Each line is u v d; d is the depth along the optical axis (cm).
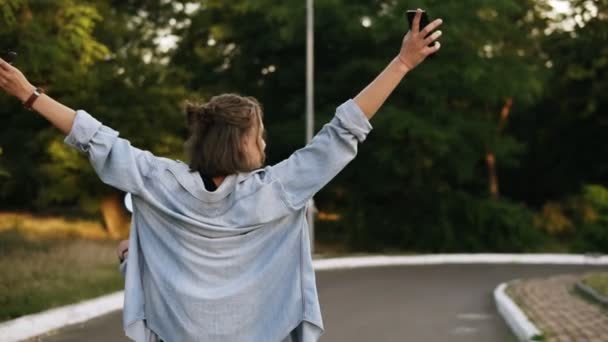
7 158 3259
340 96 3525
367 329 1334
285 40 3422
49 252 2233
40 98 262
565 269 2798
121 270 284
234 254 265
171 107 3153
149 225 270
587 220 3866
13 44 1955
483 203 3666
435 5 3244
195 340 261
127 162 263
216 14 3747
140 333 264
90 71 2889
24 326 1292
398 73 263
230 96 277
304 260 271
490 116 4100
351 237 3659
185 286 262
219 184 270
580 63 4253
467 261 3081
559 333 1170
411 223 3638
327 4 3225
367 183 3597
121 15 3316
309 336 268
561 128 4684
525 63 3525
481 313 1552
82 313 1475
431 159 3484
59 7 2180
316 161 268
